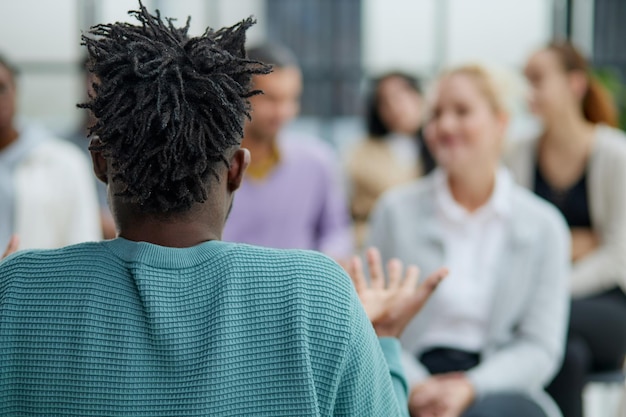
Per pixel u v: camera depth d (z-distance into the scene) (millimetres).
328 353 1010
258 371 989
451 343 2129
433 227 2186
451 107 2160
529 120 4348
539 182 2891
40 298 1010
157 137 998
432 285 1369
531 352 2092
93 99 1029
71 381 979
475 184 2180
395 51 6262
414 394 1960
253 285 1019
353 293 1061
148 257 1021
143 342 985
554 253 2150
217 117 1018
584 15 6031
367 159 4027
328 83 6410
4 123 2400
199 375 974
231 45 1098
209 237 1065
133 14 1057
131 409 969
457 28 6098
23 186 2402
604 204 2793
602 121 2959
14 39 5812
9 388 995
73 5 5793
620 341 2639
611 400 3260
